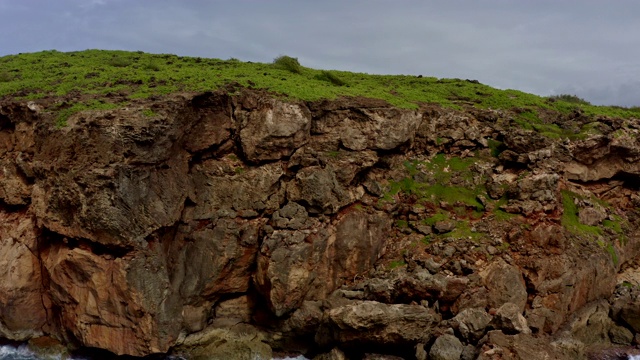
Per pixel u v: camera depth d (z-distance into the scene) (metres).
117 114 17.45
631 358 19.55
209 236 19.38
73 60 29.06
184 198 19.28
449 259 20.31
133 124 17.23
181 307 18.95
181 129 18.97
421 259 20.44
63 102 19.41
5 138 21.23
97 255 17.39
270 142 20.06
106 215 16.69
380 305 17.55
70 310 18.00
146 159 17.59
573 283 20.19
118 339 17.39
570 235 21.67
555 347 17.50
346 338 17.48
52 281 18.20
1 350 19.02
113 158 17.00
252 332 19.86
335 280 20.44
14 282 18.77
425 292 19.03
